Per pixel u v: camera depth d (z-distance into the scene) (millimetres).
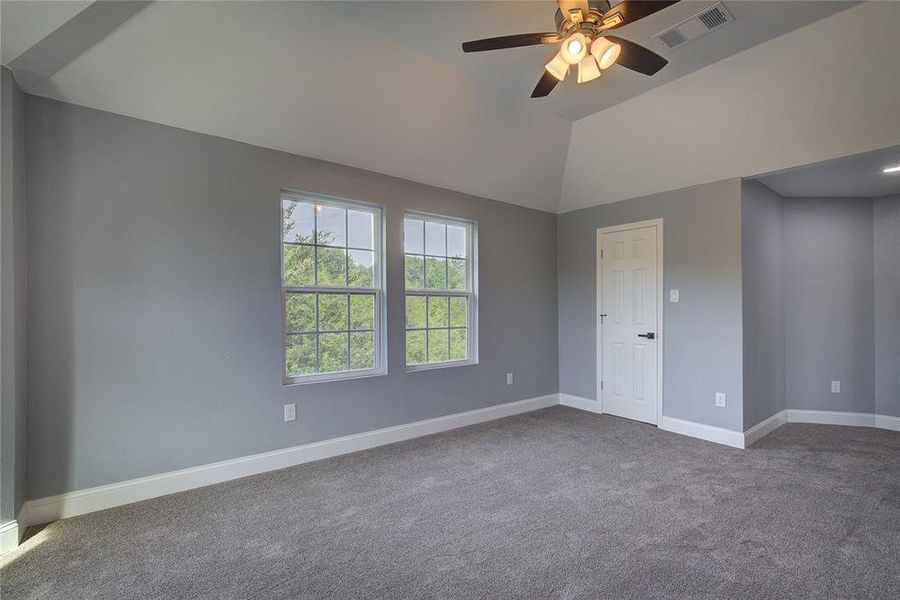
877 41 2432
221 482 2861
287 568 1941
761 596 1743
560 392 5074
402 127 3318
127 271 2570
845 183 3912
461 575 1887
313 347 3369
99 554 2047
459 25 2562
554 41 2156
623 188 4301
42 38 1973
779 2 2332
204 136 2824
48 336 2352
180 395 2736
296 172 3197
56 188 2375
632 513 2430
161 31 2240
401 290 3779
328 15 2441
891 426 4152
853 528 2256
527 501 2584
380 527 2291
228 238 2914
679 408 3973
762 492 2693
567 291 5016
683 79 3145
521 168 4215
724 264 3684
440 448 3535
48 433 2346
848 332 4324
